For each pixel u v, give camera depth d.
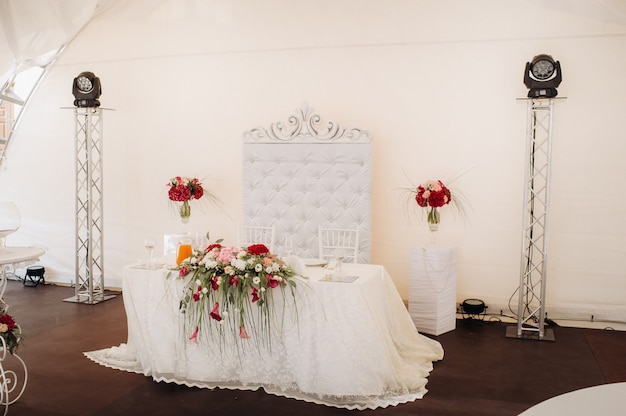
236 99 6.30
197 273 3.74
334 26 5.92
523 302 5.38
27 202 7.19
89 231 6.23
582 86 5.34
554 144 5.43
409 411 3.53
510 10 5.45
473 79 5.58
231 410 3.56
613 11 5.12
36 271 7.06
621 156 5.29
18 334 3.59
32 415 3.47
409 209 5.81
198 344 3.88
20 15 6.38
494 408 3.56
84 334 5.10
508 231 5.59
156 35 6.54
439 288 5.08
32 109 7.08
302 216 5.64
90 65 6.82
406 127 5.78
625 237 5.33
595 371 4.20
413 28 5.70
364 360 3.59
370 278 3.83
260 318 3.75
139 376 4.11
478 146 5.61
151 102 6.61
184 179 6.05
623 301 5.38
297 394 3.76
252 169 5.74
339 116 5.96
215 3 6.30
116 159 6.79
